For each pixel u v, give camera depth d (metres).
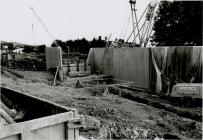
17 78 19.77
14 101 8.44
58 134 4.71
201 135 8.77
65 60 26.27
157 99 15.26
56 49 22.11
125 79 20.84
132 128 8.73
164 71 17.67
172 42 29.19
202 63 15.74
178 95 14.33
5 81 17.47
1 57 30.41
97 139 7.30
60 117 4.65
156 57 18.16
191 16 26.77
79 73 22.45
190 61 16.30
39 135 4.46
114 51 21.91
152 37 30.72
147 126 9.30
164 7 29.42
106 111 10.79
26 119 7.22
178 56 16.89
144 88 19.02
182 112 12.32
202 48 15.76
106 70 23.12
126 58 20.59
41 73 22.38
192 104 13.69
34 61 26.41
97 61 24.30
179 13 28.08
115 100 13.38
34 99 6.88
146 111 11.52
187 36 27.58
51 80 19.80
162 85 17.73
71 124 4.79
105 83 19.94
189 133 8.98
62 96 13.58
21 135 4.21
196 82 16.03
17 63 27.17
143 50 19.08
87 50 45.75
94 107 11.38
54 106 5.73
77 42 48.28
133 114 10.81
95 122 8.20
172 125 9.73
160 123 9.81
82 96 13.99
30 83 17.39
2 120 6.76
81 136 7.30
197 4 26.66
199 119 11.38
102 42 44.31
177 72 16.97
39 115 6.54
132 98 15.76
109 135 7.95
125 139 8.00
